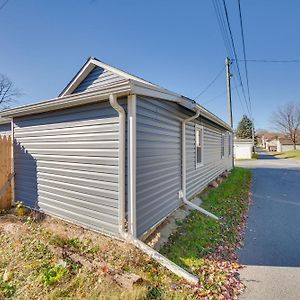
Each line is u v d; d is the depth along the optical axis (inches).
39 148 207.6
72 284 107.0
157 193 179.6
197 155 311.4
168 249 147.5
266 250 153.9
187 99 203.9
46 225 180.4
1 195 229.9
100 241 150.3
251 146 1224.8
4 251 142.8
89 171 167.0
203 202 263.1
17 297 100.8
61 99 164.2
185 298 101.8
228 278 119.5
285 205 273.0
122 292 100.3
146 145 162.1
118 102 150.5
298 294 107.5
